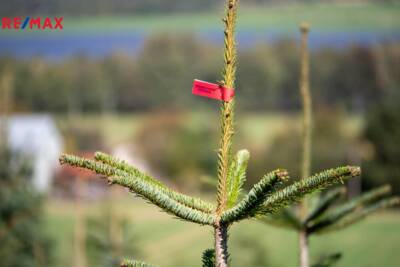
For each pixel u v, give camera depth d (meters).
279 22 116.62
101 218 14.16
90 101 87.00
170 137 63.94
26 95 68.31
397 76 78.38
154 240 42.16
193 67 89.94
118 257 13.04
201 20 113.50
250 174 50.75
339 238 44.88
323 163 52.56
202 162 61.38
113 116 88.31
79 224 14.34
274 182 2.85
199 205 3.24
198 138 62.53
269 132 74.56
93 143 61.88
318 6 118.19
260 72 88.38
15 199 14.40
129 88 90.38
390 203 5.51
